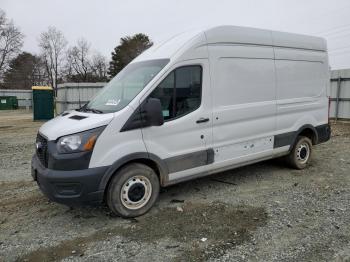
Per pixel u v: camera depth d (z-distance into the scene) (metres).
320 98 6.97
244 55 5.51
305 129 6.75
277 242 3.79
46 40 69.12
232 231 4.07
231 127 5.41
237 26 5.45
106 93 5.18
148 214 4.64
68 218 4.61
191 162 4.99
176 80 4.76
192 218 4.48
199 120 4.98
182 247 3.73
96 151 4.15
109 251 3.71
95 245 3.85
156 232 4.11
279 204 4.90
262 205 4.88
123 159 4.32
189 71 4.89
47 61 69.38
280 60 6.08
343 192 5.38
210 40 5.10
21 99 41.25
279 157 6.85
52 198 4.17
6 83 64.88
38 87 19.81
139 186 4.55
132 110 4.38
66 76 70.75
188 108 4.90
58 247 3.83
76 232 4.19
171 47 4.96
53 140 4.22
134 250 3.71
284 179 6.15
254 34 5.66
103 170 4.19
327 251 3.58
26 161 8.09
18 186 6.05
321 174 6.45
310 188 5.61
